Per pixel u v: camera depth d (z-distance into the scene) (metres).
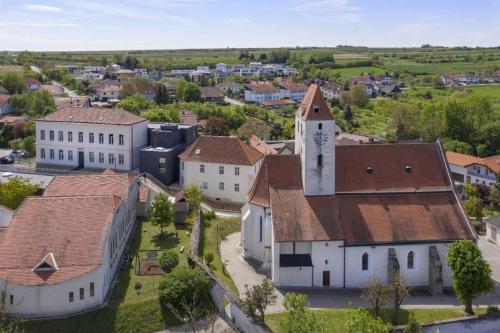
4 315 67.69
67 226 76.94
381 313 75.19
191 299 73.50
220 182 120.62
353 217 86.00
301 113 89.00
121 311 72.00
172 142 129.38
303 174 87.81
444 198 89.50
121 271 82.69
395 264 82.56
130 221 97.81
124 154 127.94
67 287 71.19
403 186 89.94
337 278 84.06
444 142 193.25
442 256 85.31
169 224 100.56
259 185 90.50
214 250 93.25
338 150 91.00
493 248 104.94
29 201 79.12
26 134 173.12
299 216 85.12
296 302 62.03
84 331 69.38
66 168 131.50
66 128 131.50
